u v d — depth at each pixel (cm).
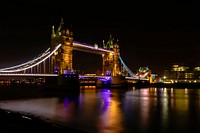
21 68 9856
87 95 9344
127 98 8019
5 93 9819
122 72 17925
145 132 3056
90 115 4244
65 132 2473
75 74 11369
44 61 10769
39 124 2725
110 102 6562
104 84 16175
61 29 11806
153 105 5869
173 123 3584
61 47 11450
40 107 5331
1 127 2456
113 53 16400
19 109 4966
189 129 3228
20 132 2292
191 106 5678
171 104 6116
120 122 3628
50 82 11225
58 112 4566
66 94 9650
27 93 9869
